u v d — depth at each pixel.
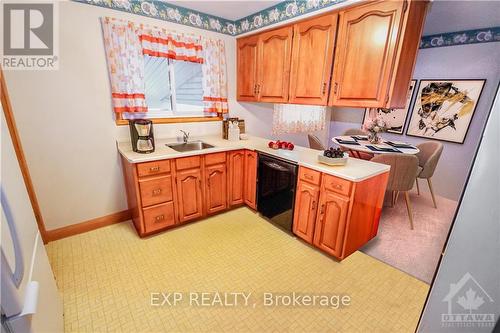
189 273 1.87
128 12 2.23
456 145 3.50
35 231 1.14
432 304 0.80
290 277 1.85
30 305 0.79
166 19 2.45
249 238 2.35
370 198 2.01
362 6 1.79
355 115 4.99
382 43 1.71
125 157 2.16
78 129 2.19
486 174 0.62
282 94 2.56
